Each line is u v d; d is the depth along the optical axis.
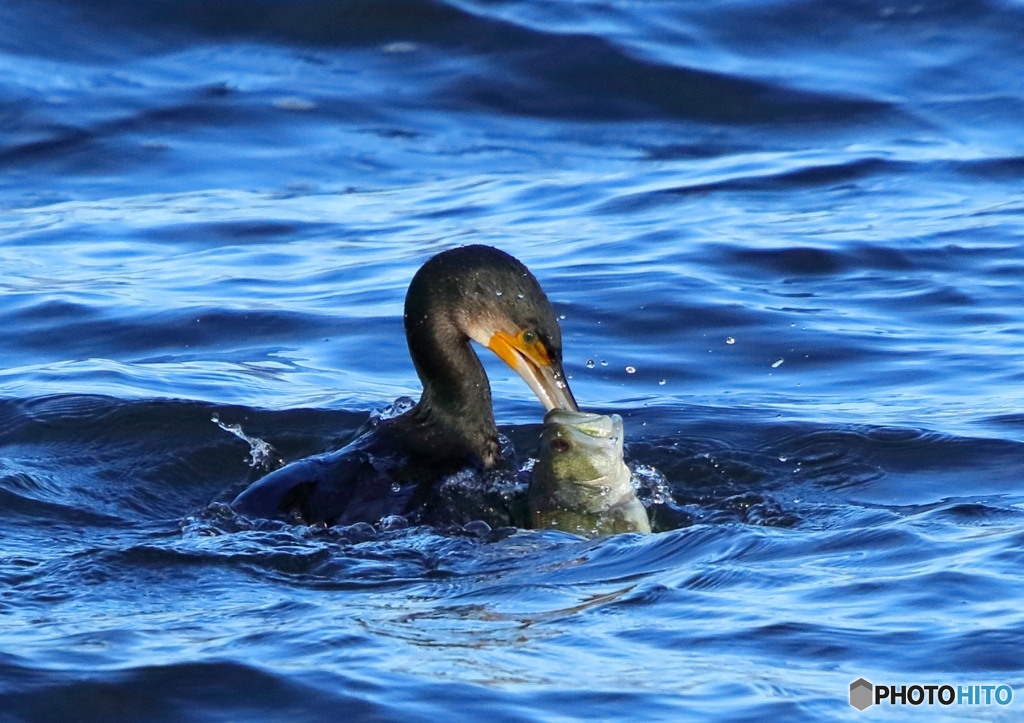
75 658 6.91
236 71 21.88
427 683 6.58
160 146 20.23
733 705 6.35
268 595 7.88
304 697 6.50
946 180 18.27
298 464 9.80
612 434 8.83
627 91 21.31
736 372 12.73
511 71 21.75
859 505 9.77
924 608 7.31
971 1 22.69
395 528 9.12
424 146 20.28
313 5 22.59
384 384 12.55
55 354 13.55
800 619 7.22
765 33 22.55
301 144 20.31
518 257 15.73
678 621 7.27
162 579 8.13
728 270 15.18
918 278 14.93
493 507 9.46
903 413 11.45
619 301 14.23
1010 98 20.84
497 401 12.21
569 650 6.95
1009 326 13.56
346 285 15.20
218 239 17.20
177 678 6.70
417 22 22.53
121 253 16.77
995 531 8.58
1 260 16.44
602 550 8.44
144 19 22.59
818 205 17.50
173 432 11.24
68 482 10.41
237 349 13.55
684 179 18.66
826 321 13.77
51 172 19.73
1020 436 10.81
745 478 10.48
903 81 21.39
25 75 21.59
